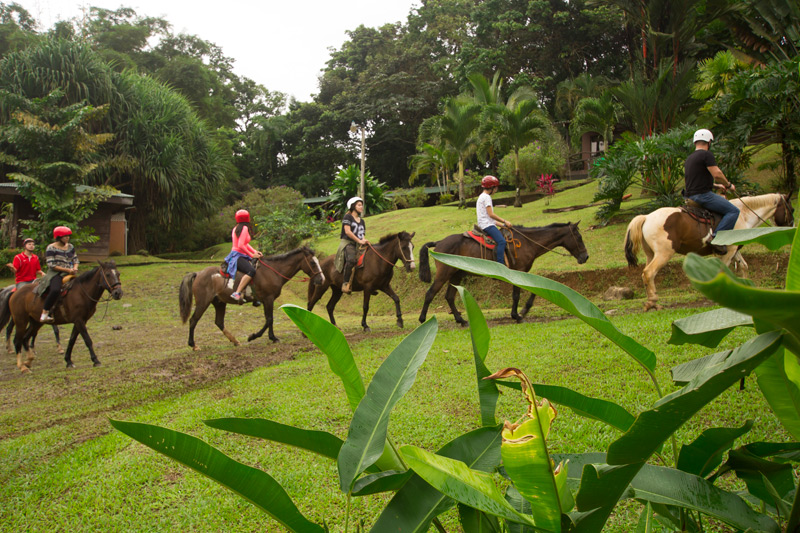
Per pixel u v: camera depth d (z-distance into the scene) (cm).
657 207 1349
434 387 538
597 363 550
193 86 3834
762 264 991
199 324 1319
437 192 2988
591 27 3102
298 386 594
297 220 2120
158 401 602
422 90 3906
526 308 912
